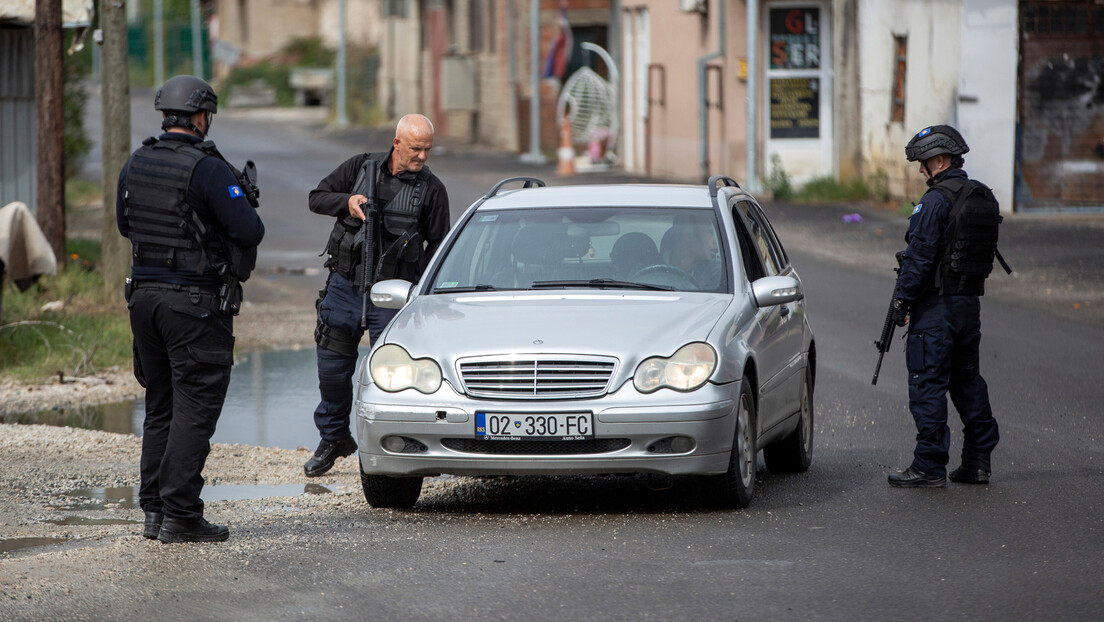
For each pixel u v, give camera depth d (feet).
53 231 178.19
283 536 75.00
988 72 245.65
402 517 81.00
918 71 259.60
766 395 86.07
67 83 307.58
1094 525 76.48
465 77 471.62
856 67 280.10
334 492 90.33
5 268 160.86
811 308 171.32
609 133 392.47
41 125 177.27
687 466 77.15
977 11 244.83
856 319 164.04
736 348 80.33
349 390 96.12
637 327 79.82
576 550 71.20
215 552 70.74
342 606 61.36
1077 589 63.62
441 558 69.51
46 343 143.64
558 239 90.74
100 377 136.26
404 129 93.04
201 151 72.08
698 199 93.09
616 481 92.58
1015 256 203.72
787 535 74.64
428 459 78.43
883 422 112.27
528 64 432.25
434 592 63.46
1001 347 144.15
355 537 74.59
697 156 323.98
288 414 119.75
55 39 177.06
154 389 74.74
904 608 60.80
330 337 95.25
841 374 133.18
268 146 467.52
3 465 97.86
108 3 171.83
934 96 255.50
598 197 93.97
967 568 67.46
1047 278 186.91
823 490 87.86
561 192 95.55
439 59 513.86
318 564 68.33
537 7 398.42
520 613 60.23
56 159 177.68
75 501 87.30
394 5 582.76
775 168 291.58
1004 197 248.11
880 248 221.66
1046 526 76.33
